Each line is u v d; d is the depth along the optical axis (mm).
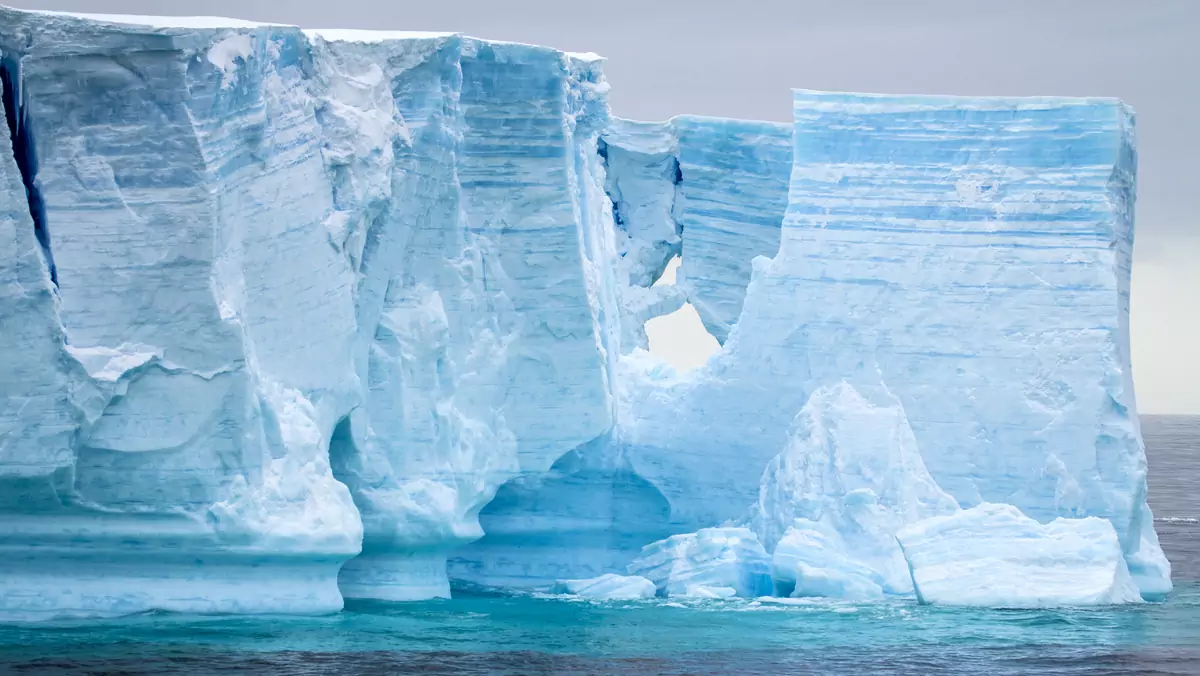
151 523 47938
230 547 48500
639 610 55625
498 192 59969
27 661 43000
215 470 48188
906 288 61844
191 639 46250
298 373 51406
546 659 46594
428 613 53812
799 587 58219
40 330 46469
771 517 60688
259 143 50156
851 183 63031
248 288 50188
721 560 59531
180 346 47812
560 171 60219
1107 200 61094
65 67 47344
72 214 47656
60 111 47656
